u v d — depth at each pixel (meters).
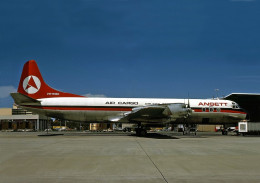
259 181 6.72
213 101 29.97
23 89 27.83
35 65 28.22
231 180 6.80
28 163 9.27
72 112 27.11
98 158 10.48
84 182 6.51
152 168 8.40
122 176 7.21
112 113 27.44
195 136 28.92
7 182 6.50
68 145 16.06
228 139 23.56
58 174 7.45
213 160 10.11
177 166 8.77
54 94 27.98
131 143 17.80
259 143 18.77
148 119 26.00
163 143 18.11
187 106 28.03
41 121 80.12
